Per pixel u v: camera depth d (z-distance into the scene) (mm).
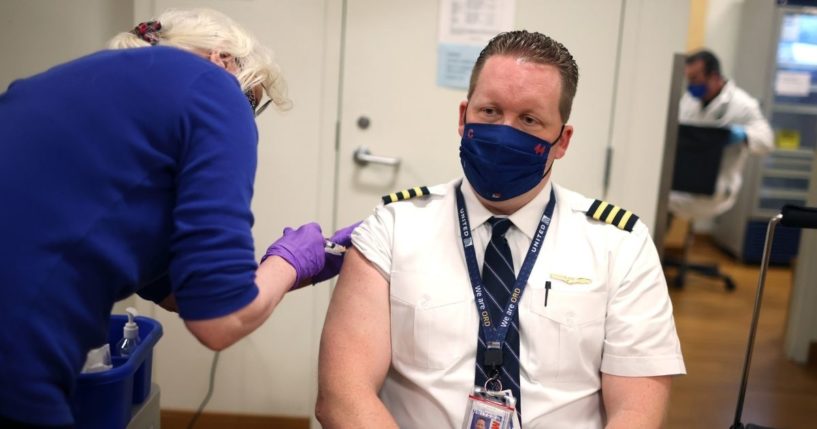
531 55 1165
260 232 2369
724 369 3264
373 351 1196
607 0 2236
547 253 1227
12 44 2299
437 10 2240
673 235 5633
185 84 938
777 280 4887
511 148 1149
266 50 1201
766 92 4973
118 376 1218
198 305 906
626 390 1170
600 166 2342
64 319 892
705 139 3758
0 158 884
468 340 1180
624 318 1193
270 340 2441
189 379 2469
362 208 2373
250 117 996
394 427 1120
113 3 2301
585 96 2297
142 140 918
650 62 2275
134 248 940
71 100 910
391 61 2273
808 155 5031
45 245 871
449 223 1257
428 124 2311
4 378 854
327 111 2301
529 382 1169
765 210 5152
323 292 2404
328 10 2240
